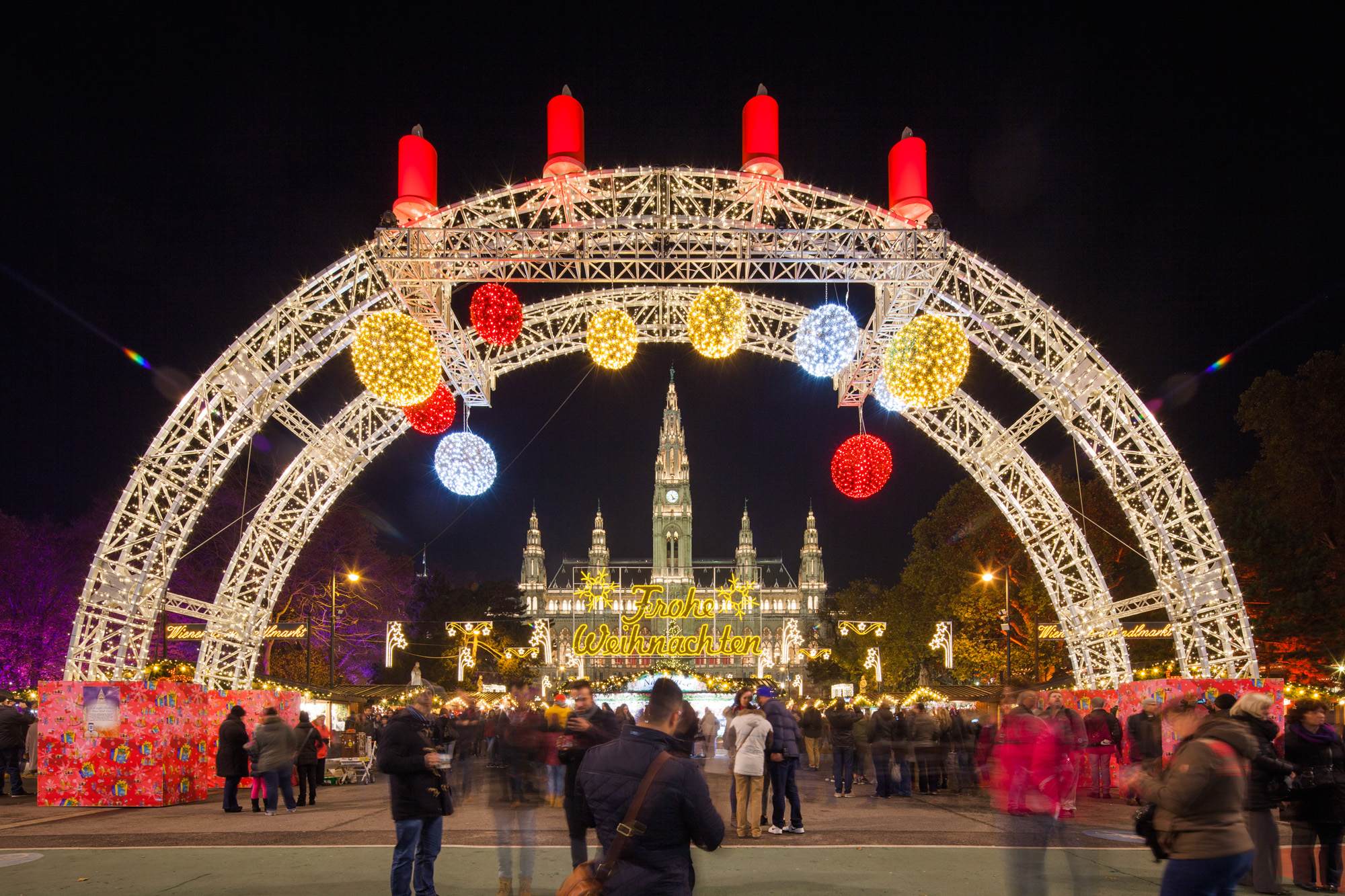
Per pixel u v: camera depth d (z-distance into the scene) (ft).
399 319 50.55
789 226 73.51
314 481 85.87
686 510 643.45
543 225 74.38
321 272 67.62
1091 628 80.38
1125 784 22.68
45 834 47.34
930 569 180.45
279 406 73.46
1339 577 117.39
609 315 53.67
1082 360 69.67
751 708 47.67
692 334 51.29
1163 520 68.69
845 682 302.25
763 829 47.85
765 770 47.09
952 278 74.02
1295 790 33.53
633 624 156.97
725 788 74.69
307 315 68.33
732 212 69.92
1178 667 97.60
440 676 210.59
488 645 219.41
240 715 58.80
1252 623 112.47
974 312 69.67
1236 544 115.03
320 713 103.50
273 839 44.86
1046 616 150.20
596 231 65.10
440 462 58.18
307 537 81.66
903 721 72.02
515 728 31.53
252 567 79.92
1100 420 72.08
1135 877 34.73
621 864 16.56
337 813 56.85
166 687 63.00
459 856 39.55
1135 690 69.92
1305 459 128.57
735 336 51.01
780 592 647.15
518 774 31.17
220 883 33.73
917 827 49.34
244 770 58.59
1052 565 81.97
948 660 158.71
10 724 69.41
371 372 50.31
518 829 30.99
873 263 66.39
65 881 34.30
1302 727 33.76
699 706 153.38
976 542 159.94
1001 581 154.51
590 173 64.69
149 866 37.27
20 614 152.15
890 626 191.42
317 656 165.37
